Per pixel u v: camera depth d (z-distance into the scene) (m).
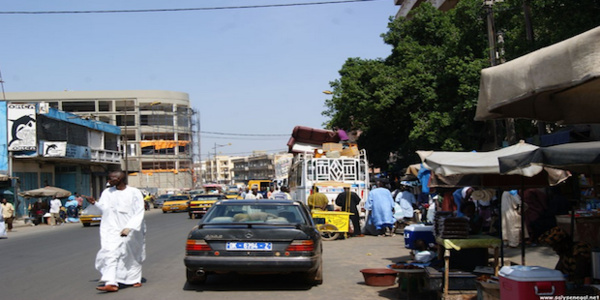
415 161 33.03
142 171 87.44
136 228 8.79
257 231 8.38
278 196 21.17
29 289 9.02
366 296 8.27
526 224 13.44
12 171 39.09
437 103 27.61
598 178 15.52
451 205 14.73
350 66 36.69
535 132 22.19
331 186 20.08
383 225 17.56
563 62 4.12
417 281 8.10
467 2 25.08
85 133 48.22
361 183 21.80
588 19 14.28
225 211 9.27
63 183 48.72
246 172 155.38
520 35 19.25
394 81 29.41
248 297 8.18
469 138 27.06
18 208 38.59
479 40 26.00
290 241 8.34
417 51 29.86
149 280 9.80
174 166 90.31
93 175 52.72
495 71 4.88
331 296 8.26
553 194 13.98
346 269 10.96
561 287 5.66
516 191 13.70
